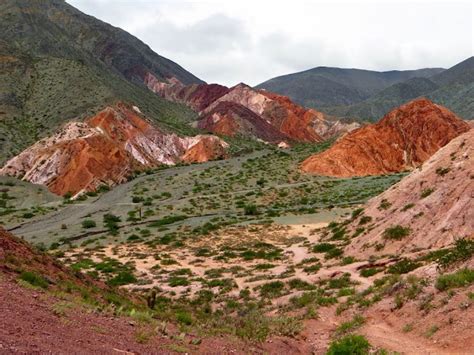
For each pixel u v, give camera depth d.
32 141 134.88
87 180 107.44
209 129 190.88
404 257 28.62
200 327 16.33
